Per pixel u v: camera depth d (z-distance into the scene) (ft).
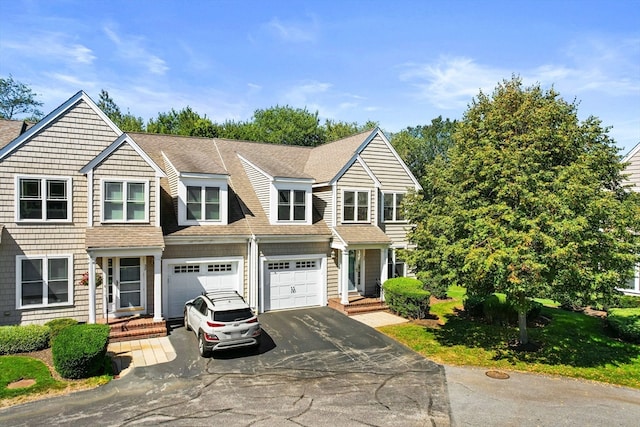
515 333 53.42
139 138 71.77
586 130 45.47
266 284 63.82
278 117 171.42
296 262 66.08
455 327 55.93
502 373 40.42
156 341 48.29
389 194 74.84
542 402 33.83
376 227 70.95
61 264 50.90
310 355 44.50
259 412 31.04
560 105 47.34
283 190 65.46
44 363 39.73
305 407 31.96
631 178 67.62
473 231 41.98
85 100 52.21
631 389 37.35
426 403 33.04
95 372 37.60
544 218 37.78
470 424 29.63
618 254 37.91
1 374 36.73
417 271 50.24
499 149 45.55
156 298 51.67
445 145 161.68
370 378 38.32
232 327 42.60
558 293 40.65
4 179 47.96
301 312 63.41
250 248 61.36
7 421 29.45
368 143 72.79
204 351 42.78
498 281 38.88
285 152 83.46
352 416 30.50
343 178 68.54
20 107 162.40
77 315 51.60
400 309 60.85
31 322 49.39
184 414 30.71
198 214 59.67
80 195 51.67
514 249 36.65
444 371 40.57
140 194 54.19
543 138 43.57
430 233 47.32
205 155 69.51
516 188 39.52
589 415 31.58
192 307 50.26
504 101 52.16
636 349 48.21
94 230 51.21
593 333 54.29
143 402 32.76
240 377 38.11
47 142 50.03
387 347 47.60
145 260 55.21
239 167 74.13
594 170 43.14
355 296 70.64
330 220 68.18
